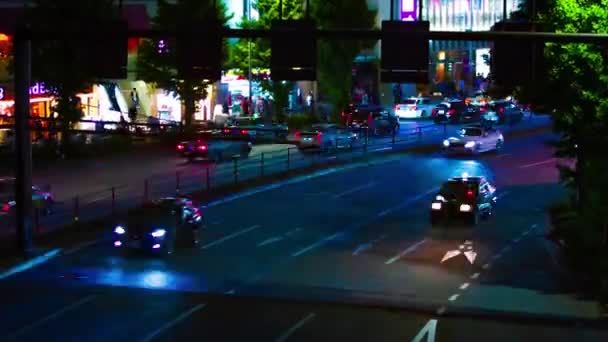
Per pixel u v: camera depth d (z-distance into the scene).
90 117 70.00
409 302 25.78
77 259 31.25
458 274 30.78
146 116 67.56
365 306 24.86
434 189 49.84
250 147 60.53
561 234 33.88
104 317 22.81
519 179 53.88
